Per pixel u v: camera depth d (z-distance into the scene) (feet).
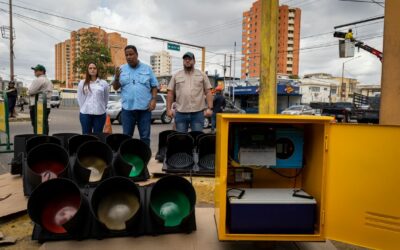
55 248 10.03
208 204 13.80
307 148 10.68
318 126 9.89
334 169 9.36
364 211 9.11
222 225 9.51
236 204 9.52
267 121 9.32
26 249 10.18
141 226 10.74
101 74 139.03
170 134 18.08
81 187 13.06
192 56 18.90
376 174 8.96
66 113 101.76
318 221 9.75
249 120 9.33
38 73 28.53
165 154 17.54
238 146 10.24
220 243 10.49
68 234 10.41
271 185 11.36
